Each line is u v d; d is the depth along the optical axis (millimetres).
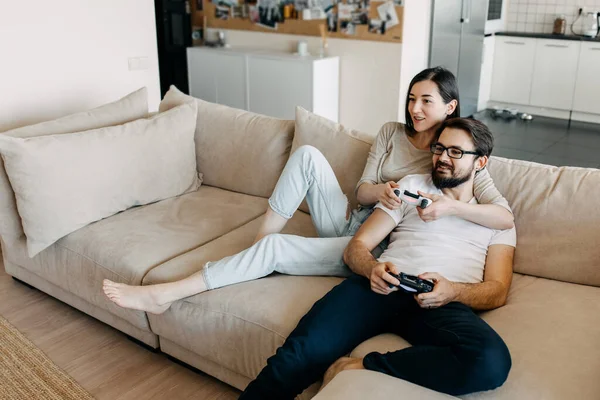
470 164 1771
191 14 5883
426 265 1714
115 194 2379
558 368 1401
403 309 1671
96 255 2164
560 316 1620
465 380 1360
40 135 2371
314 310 1638
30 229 2248
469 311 1552
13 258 2551
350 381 1334
